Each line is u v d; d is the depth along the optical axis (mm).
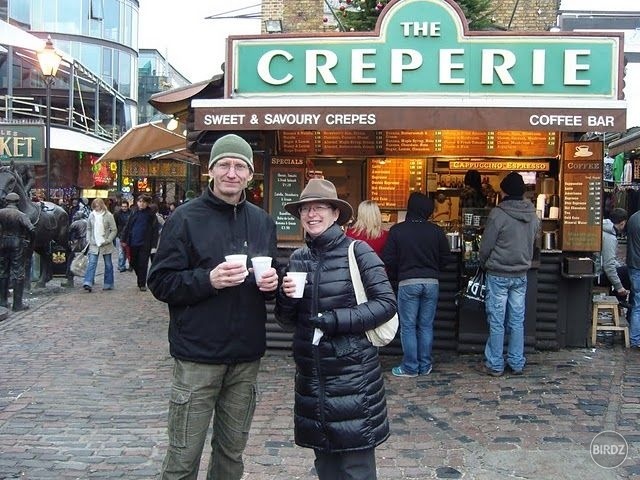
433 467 4414
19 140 12594
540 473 4281
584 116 6359
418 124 6484
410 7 7023
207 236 3289
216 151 3312
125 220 16328
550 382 6273
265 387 6348
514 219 6363
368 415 3236
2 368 7039
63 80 29984
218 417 3475
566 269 7379
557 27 10734
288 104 6629
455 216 9242
